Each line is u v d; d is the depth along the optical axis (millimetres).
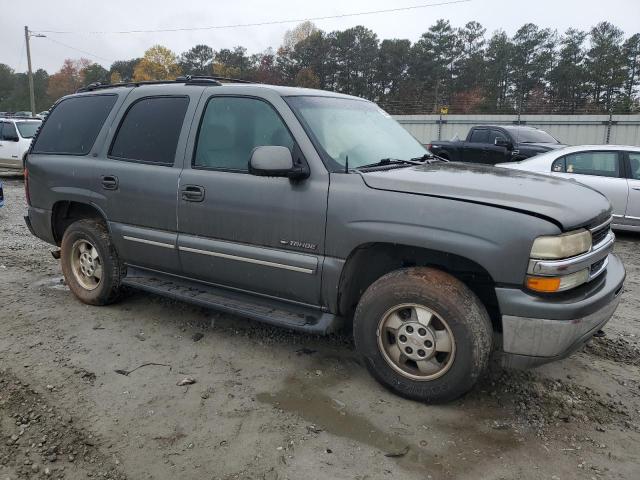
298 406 3297
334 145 3648
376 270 3660
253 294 3916
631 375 3773
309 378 3646
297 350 4074
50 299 5176
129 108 4578
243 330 4441
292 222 3531
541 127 31219
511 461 2795
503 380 3604
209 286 4188
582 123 30250
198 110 4109
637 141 29219
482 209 2980
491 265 2941
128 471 2709
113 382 3576
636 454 2875
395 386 3357
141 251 4422
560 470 2732
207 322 4609
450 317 3088
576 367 3852
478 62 73812
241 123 3881
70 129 5027
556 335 2902
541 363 3029
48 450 2863
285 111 3682
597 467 2760
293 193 3521
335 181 3404
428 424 3113
